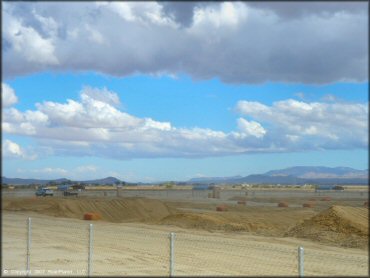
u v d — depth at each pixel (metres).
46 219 38.22
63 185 115.81
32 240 24.17
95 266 16.83
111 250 20.78
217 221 34.09
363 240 23.41
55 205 48.38
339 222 26.53
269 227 33.41
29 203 52.56
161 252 19.94
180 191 114.94
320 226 26.73
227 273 14.90
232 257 18.30
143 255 19.23
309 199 77.81
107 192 100.62
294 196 92.19
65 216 43.75
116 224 33.56
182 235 26.56
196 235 26.78
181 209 53.28
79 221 36.72
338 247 22.41
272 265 16.34
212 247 21.36
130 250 20.69
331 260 17.41
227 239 24.59
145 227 31.28
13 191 96.69
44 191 79.75
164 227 31.45
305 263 16.72
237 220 36.81
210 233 28.31
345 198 82.69
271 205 63.34
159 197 81.62
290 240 24.78
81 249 20.98
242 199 78.06
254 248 20.97
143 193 98.88
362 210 29.75
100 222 36.12
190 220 34.56
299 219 40.47
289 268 15.65
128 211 49.22
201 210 52.97
